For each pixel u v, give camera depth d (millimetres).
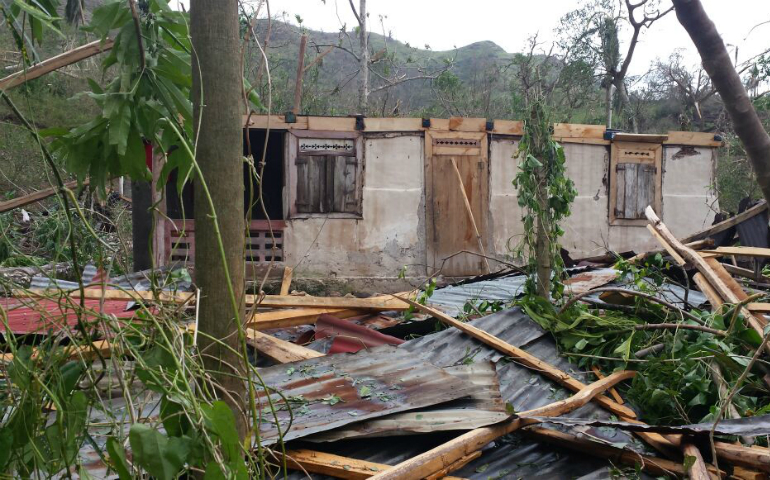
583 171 11062
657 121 26266
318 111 17109
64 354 1926
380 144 10352
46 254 7918
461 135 10531
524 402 4023
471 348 4566
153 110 2564
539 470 3250
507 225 10727
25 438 1826
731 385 3953
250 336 4555
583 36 21797
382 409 3301
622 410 3922
